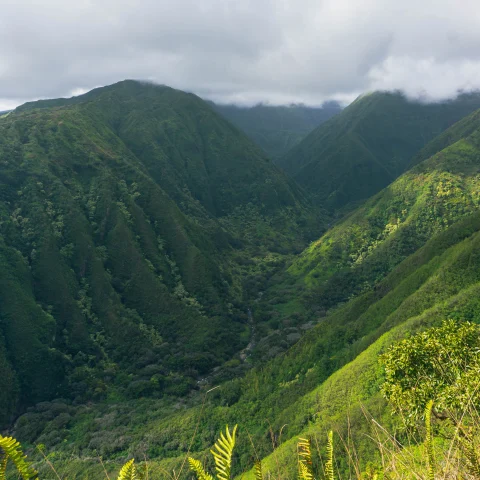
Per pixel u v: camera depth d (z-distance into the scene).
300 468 2.74
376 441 3.49
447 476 2.88
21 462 1.89
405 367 12.31
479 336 12.12
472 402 3.72
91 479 34.34
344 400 34.62
